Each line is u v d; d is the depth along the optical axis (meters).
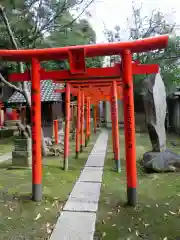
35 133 4.32
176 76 14.54
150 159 6.29
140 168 6.57
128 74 4.03
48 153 8.97
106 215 3.72
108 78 6.74
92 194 4.64
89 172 6.33
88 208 3.98
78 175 6.06
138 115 17.17
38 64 4.37
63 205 4.12
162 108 6.74
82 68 4.26
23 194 4.66
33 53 4.24
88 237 3.11
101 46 4.02
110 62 15.66
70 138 13.21
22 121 14.58
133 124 4.07
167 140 12.18
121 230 3.27
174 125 15.60
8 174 6.20
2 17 7.99
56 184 5.29
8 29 7.61
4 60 4.48
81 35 8.75
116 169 6.45
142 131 16.31
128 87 4.03
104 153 9.10
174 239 3.04
